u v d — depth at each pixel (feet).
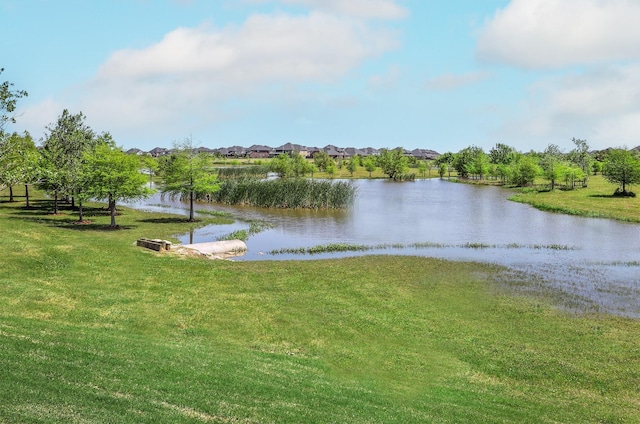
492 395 46.21
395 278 90.89
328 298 75.77
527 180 337.72
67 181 149.59
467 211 209.05
